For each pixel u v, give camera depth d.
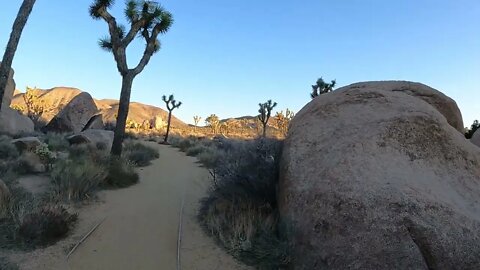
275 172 9.48
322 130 8.06
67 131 32.81
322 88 25.75
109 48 17.69
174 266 7.22
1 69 11.05
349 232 5.87
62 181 11.02
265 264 7.11
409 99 8.23
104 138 24.28
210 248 8.05
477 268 5.19
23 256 7.05
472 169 6.93
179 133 62.25
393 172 6.38
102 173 12.59
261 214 8.86
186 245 8.20
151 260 7.42
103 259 7.31
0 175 11.55
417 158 6.81
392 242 5.50
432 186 6.21
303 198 6.90
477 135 12.54
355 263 5.60
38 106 50.84
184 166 20.17
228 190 9.98
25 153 14.75
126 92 16.33
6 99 30.34
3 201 8.89
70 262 7.03
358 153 6.85
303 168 7.44
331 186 6.52
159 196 12.37
